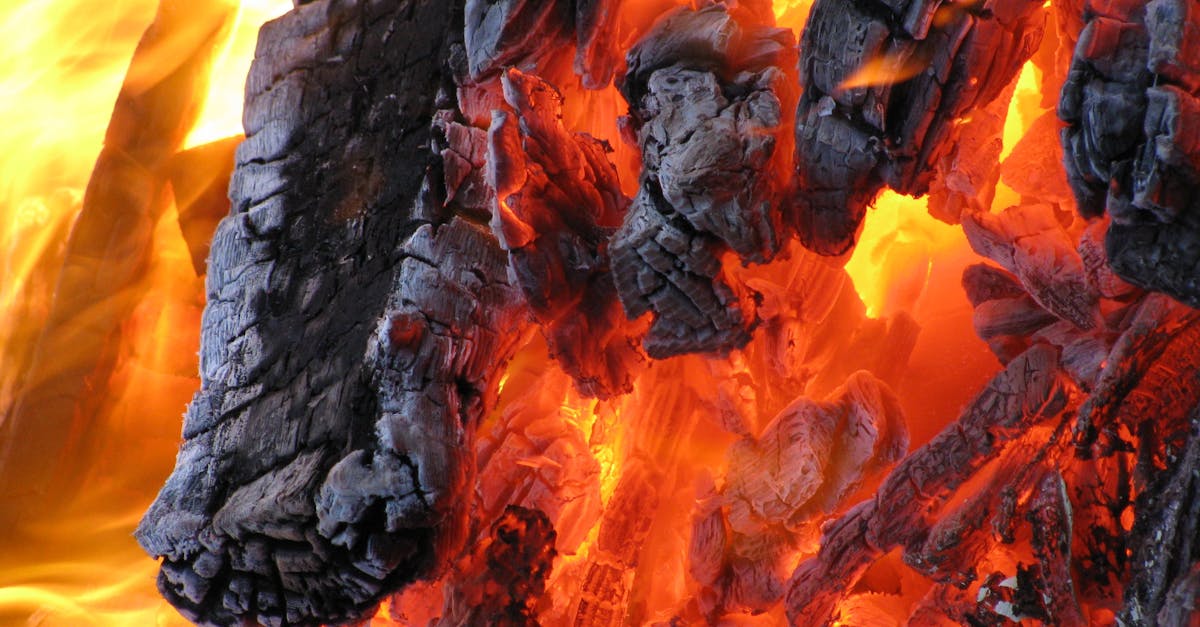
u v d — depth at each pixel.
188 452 1.40
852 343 1.49
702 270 1.35
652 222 1.34
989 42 1.31
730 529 1.44
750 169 1.33
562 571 1.46
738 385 1.45
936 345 1.50
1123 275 1.28
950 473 1.38
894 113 1.33
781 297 1.44
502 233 1.35
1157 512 1.30
